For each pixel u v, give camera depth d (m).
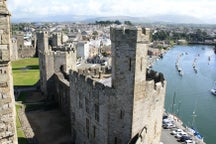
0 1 13.18
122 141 34.84
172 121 71.50
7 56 14.02
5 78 14.45
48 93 69.00
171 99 96.75
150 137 37.66
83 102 42.03
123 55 31.42
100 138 38.03
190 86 117.12
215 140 66.75
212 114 83.00
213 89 108.19
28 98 70.19
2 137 15.23
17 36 144.25
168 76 138.25
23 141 45.25
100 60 147.50
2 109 14.78
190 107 88.88
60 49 79.06
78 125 45.81
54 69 68.44
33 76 99.50
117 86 32.97
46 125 53.72
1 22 13.40
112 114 34.53
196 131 68.50
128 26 32.34
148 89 34.19
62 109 61.09
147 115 35.41
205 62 189.50
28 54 147.50
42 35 90.06
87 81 39.25
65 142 47.44
